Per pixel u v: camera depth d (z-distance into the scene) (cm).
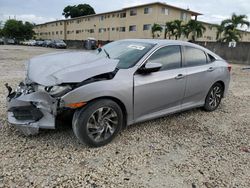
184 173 293
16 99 326
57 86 304
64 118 325
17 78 795
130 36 4300
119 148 342
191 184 274
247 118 503
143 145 355
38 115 319
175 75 412
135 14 4141
